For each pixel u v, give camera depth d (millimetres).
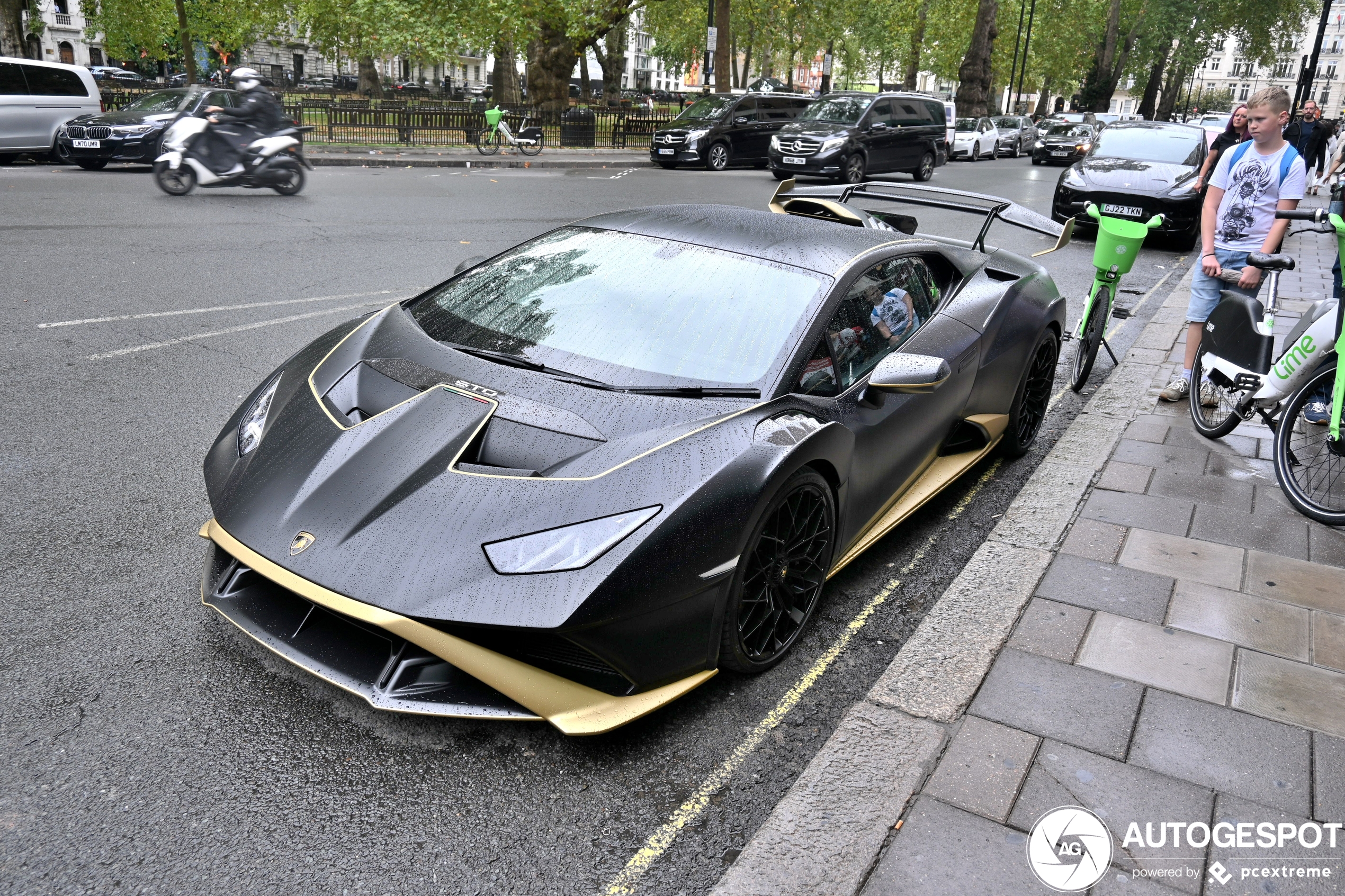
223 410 4508
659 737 2467
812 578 2854
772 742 2484
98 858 1921
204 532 2535
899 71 58062
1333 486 3928
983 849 2053
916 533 3850
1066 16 56750
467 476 2352
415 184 14391
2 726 2268
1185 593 3217
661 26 47688
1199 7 58938
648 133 27000
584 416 2572
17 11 23156
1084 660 2807
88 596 2846
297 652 2297
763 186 16984
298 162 12125
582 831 2123
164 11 28359
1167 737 2459
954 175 22328
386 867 1968
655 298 3061
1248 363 4488
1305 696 2662
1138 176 12047
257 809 2090
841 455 2828
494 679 2139
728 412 2637
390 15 21969
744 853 2031
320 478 2418
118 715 2342
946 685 2656
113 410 4387
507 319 3078
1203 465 4445
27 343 5273
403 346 2994
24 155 15352
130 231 8820
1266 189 4711
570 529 2219
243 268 7598
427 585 2135
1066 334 6617
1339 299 4012
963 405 3881
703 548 2320
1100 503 3973
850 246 3414
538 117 24234
